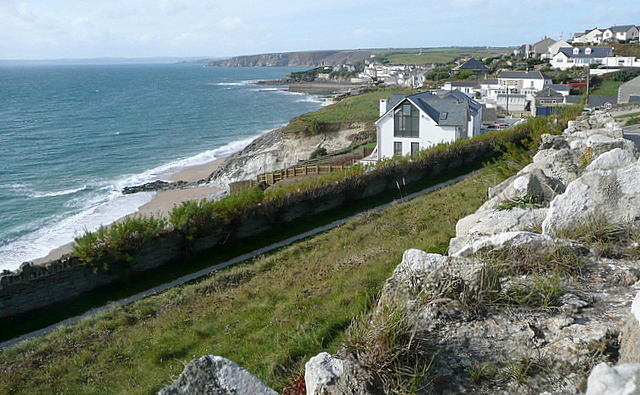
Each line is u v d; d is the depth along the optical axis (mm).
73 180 59531
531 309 5727
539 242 7035
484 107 71562
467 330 5441
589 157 12867
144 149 79938
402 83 152625
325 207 27734
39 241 39875
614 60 113062
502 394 4551
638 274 6266
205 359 4312
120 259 20281
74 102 158250
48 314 18016
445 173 33469
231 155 75188
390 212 24516
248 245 23875
